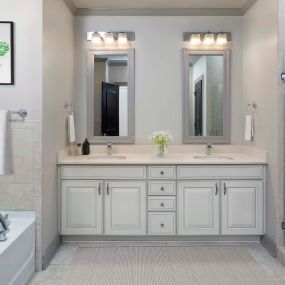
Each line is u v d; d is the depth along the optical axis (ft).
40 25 8.38
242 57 12.26
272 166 9.70
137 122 12.32
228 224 10.29
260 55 10.48
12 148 8.49
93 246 10.31
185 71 12.17
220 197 10.28
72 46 11.98
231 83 12.32
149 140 12.35
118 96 12.30
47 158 9.02
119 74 12.26
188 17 12.23
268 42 9.82
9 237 7.31
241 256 9.55
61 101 10.51
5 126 8.18
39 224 8.57
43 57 8.47
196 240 10.69
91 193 10.25
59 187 10.21
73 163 10.13
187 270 8.65
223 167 10.23
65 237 10.69
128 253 9.77
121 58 12.23
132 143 12.32
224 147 12.30
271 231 9.77
